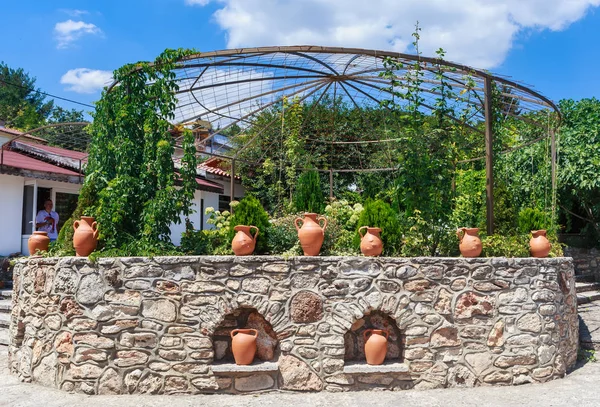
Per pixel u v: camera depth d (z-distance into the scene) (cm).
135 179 673
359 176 1702
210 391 532
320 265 546
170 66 682
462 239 618
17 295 640
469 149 1110
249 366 530
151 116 681
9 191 1131
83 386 538
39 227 1123
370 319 575
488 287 574
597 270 1152
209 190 1600
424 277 560
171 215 670
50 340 568
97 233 616
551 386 565
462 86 801
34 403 505
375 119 1306
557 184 1141
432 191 698
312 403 500
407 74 713
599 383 575
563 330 627
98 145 719
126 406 493
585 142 1159
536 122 963
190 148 696
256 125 1187
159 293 540
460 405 496
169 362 535
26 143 1353
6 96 3831
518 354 576
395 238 629
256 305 539
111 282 543
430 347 555
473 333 566
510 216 895
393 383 548
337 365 540
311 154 1489
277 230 654
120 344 538
